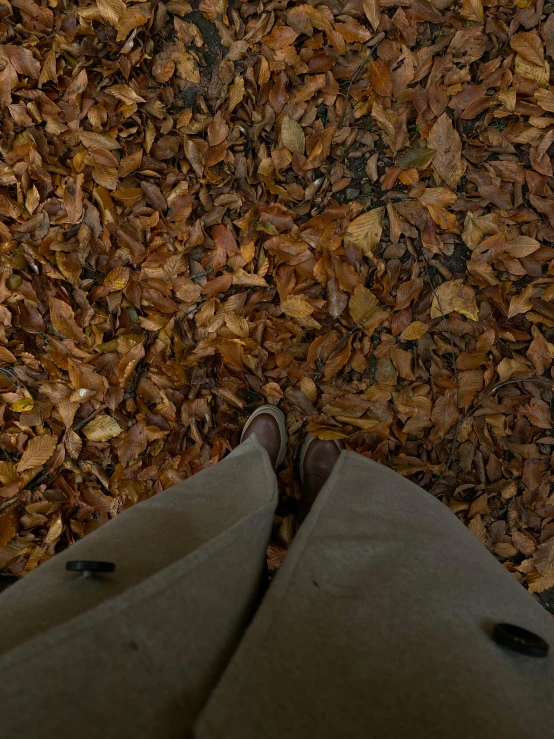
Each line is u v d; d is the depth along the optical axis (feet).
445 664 1.61
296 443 4.18
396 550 2.17
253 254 4.00
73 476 4.15
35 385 4.12
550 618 2.29
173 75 4.14
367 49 3.95
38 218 4.01
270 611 1.59
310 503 3.92
